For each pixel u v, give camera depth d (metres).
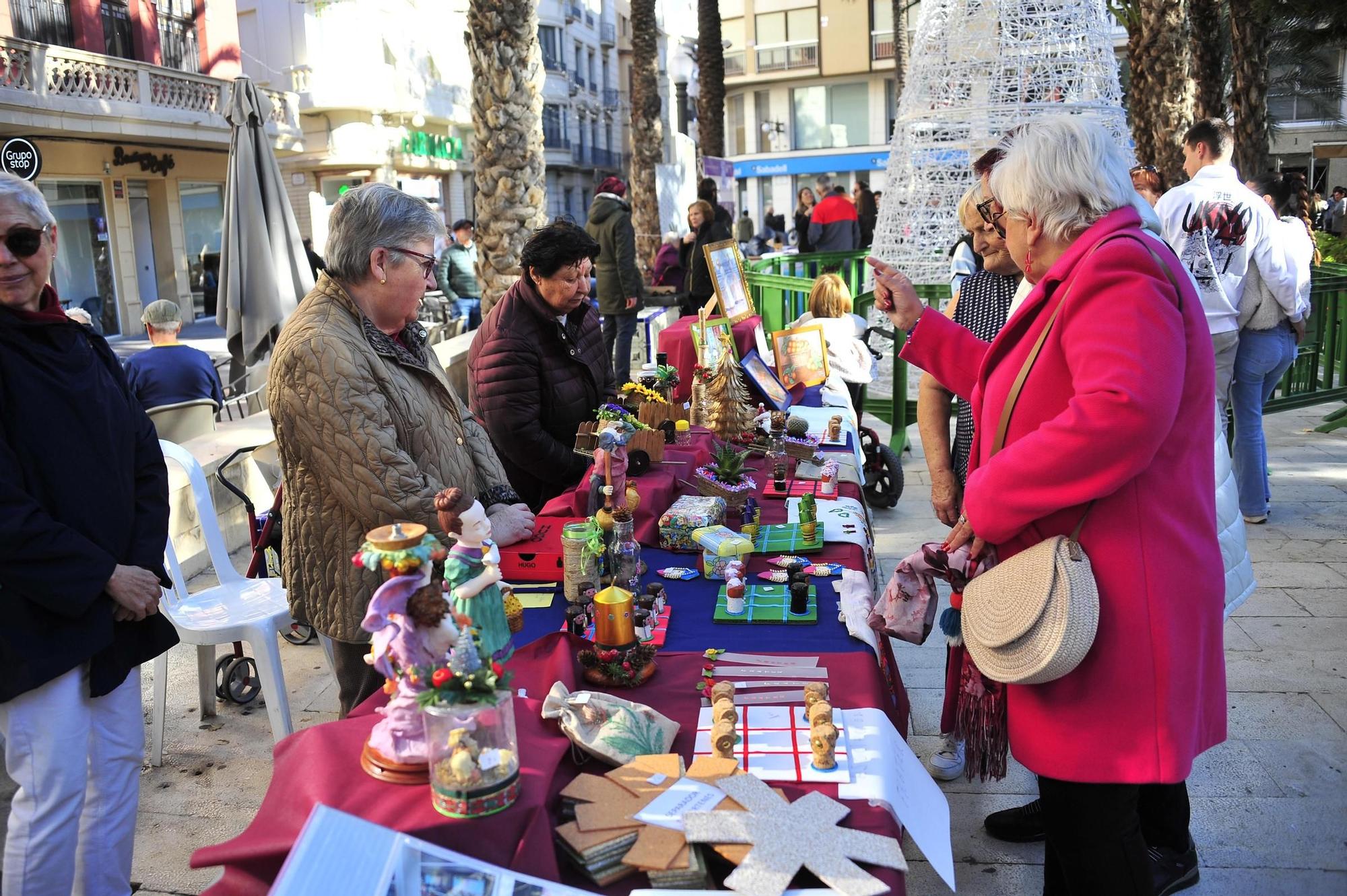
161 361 5.63
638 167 16.14
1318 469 6.77
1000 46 7.54
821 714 1.88
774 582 2.73
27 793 2.30
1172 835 2.67
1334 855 2.84
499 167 8.66
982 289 3.34
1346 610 4.48
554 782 1.77
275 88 26.20
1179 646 1.98
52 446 2.28
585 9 45.22
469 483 2.77
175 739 3.72
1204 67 11.66
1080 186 2.05
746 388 4.27
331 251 2.52
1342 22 9.32
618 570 2.59
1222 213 5.00
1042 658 1.94
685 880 1.53
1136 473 1.90
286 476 2.56
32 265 2.25
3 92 15.27
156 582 2.45
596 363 3.96
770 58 40.00
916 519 5.98
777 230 26.70
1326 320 7.70
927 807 1.88
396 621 1.64
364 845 1.41
